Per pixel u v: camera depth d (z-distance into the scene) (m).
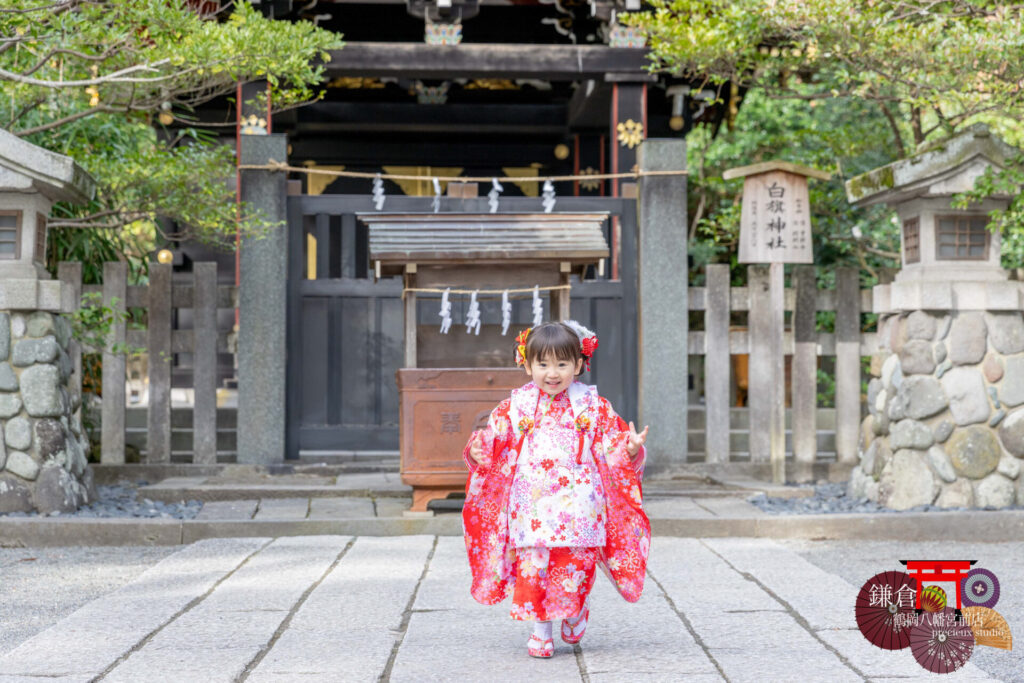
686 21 7.91
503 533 3.34
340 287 7.71
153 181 7.44
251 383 7.43
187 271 12.05
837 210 9.83
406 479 5.85
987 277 6.24
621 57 8.77
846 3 6.51
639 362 7.75
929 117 12.10
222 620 3.65
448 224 6.10
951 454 6.07
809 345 7.56
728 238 10.30
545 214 6.20
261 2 8.65
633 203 7.82
